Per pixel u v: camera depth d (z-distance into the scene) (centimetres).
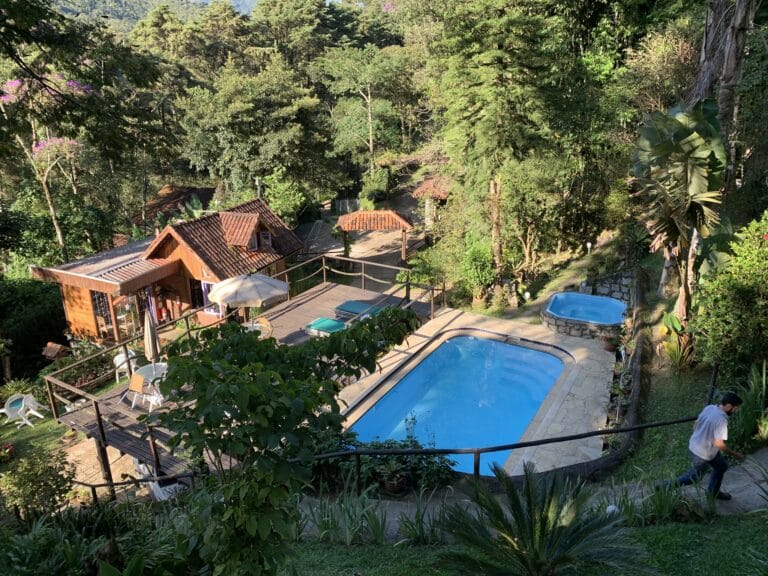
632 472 962
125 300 2364
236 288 1675
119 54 1423
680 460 918
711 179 1107
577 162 2464
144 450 1319
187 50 6066
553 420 1434
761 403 882
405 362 1809
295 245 2681
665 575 530
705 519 636
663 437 1048
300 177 3994
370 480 979
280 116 3766
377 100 4831
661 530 611
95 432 1386
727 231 1179
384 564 605
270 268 2517
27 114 1371
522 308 2225
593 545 481
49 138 2828
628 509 652
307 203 3869
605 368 1706
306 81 5928
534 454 1287
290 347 575
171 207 4281
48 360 2398
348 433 1092
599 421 1417
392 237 3794
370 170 4884
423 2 4091
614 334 1873
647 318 1670
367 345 592
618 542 494
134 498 1331
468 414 1616
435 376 1812
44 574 534
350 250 3538
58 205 3238
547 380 1755
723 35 1361
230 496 419
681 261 1244
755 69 1830
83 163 3173
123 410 1411
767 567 508
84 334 2431
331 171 4216
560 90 2392
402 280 2375
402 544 656
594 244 2691
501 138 2234
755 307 973
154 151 1562
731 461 816
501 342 1973
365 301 2180
